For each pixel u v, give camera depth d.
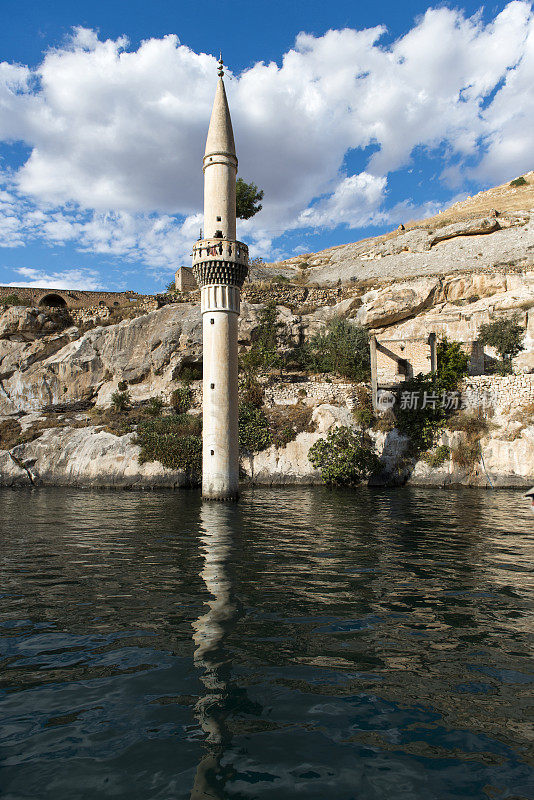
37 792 4.67
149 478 34.69
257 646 8.04
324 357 47.47
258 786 4.77
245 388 40.88
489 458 34.47
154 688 6.71
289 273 77.38
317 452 35.47
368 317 51.44
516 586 11.30
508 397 35.84
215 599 10.40
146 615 9.46
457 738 5.61
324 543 16.06
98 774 4.95
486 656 7.69
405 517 21.50
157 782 4.83
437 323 47.78
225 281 27.91
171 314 50.28
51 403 48.78
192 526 19.39
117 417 42.75
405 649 7.93
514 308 47.84
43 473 37.31
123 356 49.12
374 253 75.25
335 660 7.55
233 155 29.22
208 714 6.09
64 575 12.27
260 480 35.53
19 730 5.74
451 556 14.23
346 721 5.94
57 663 7.45
